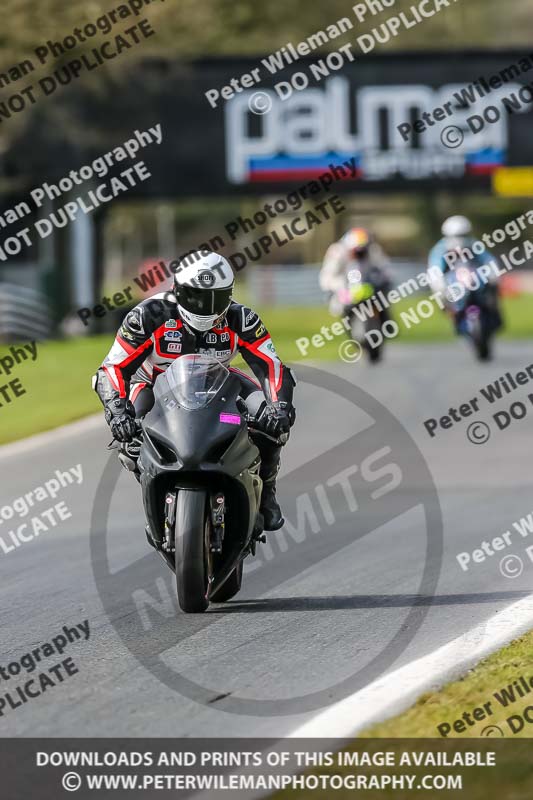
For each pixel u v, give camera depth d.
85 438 41.16
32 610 20.53
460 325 60.72
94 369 62.19
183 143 88.12
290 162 88.81
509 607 19.55
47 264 88.31
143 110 86.62
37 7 67.81
